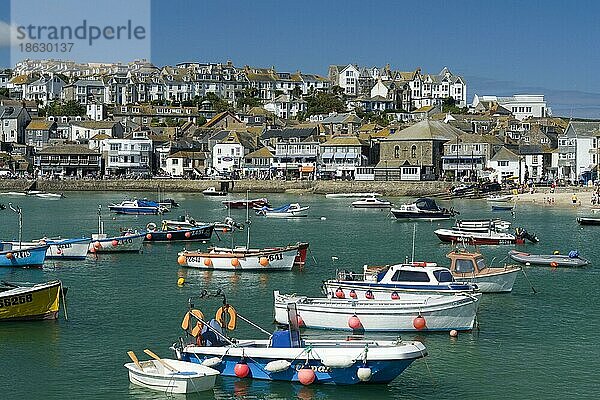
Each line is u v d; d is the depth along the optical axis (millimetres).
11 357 37750
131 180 175250
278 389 33125
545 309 47938
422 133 183625
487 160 184375
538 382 34875
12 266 62000
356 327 40469
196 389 32375
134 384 33844
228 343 34812
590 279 58062
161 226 92375
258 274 60094
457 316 41375
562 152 191250
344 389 33156
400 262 67000
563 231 94000
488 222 91062
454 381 34781
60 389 33688
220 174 193000
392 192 167250
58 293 43688
